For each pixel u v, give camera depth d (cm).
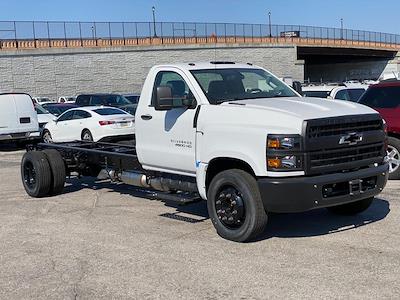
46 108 2523
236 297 487
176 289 512
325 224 717
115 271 570
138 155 792
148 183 806
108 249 649
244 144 621
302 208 596
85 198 974
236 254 605
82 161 977
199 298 489
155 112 754
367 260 568
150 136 764
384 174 659
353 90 1505
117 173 891
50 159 988
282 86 773
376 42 8150
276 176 596
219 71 739
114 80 5200
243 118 630
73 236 715
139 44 5397
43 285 539
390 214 755
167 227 739
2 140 1938
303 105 647
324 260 573
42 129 2088
